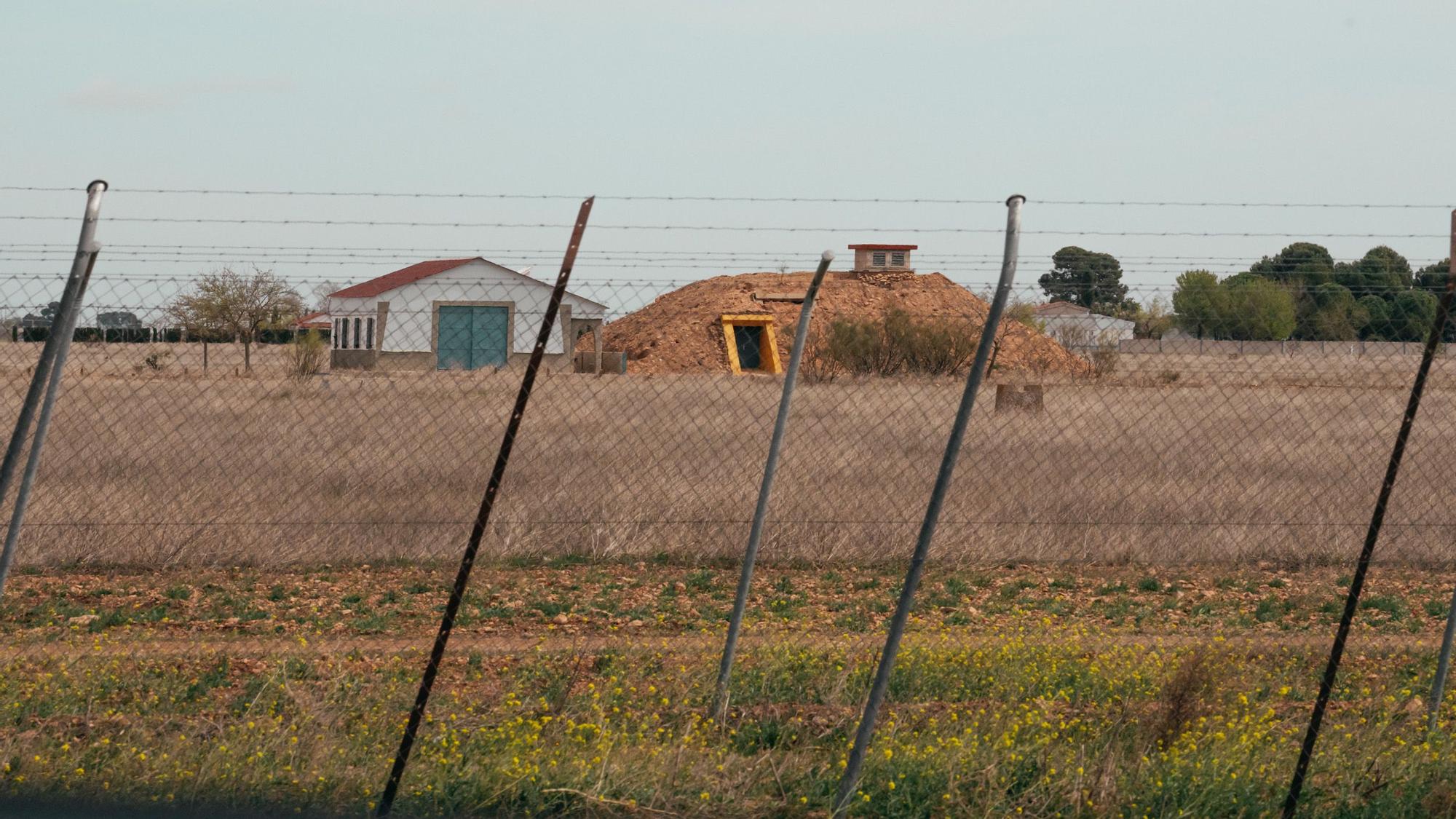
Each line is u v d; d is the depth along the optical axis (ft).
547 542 147.02
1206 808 69.92
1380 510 67.36
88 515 147.54
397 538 144.05
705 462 201.46
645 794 69.15
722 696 85.76
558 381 307.58
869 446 224.33
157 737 77.10
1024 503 169.89
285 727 78.02
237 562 137.59
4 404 222.48
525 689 92.38
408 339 161.99
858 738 66.39
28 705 82.99
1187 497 174.50
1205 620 122.52
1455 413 272.10
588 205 62.44
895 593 131.44
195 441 209.97
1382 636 117.80
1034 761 74.54
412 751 74.79
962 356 295.69
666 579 136.46
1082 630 112.68
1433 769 75.87
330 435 216.13
